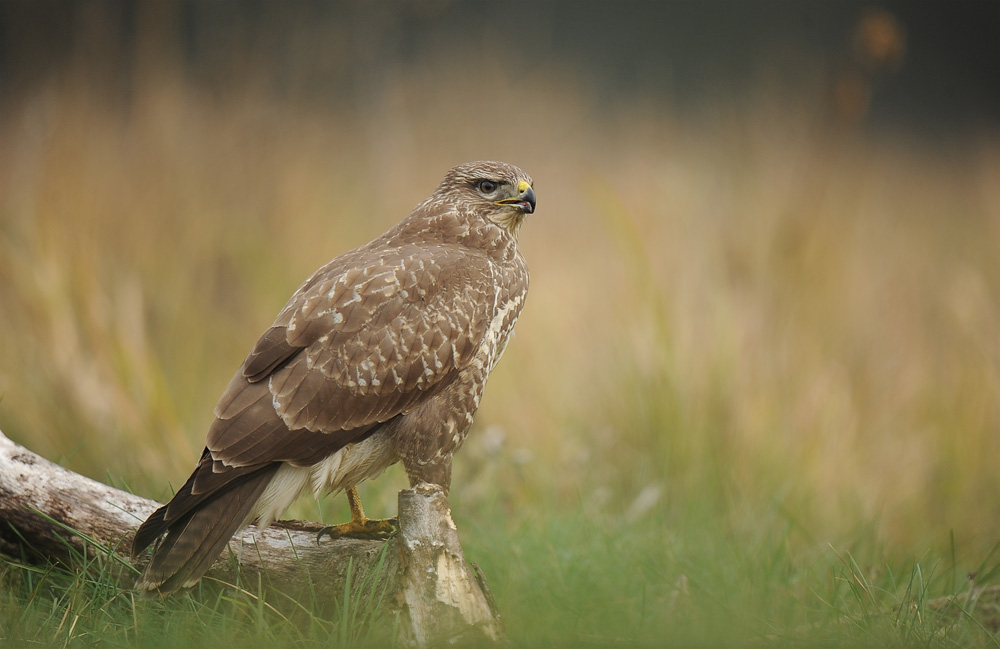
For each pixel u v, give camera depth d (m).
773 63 14.15
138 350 9.88
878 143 21.55
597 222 14.32
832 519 9.93
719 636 6.58
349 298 6.34
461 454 9.77
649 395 10.59
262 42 13.41
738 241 11.99
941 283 14.07
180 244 11.61
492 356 6.83
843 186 12.78
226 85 12.98
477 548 7.83
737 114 13.70
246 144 12.62
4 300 9.82
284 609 6.20
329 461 6.25
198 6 13.54
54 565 6.34
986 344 12.13
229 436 5.84
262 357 6.09
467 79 14.92
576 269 13.38
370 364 6.23
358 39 15.27
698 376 10.66
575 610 7.03
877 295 13.16
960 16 29.27
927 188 18.83
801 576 8.09
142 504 6.39
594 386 11.18
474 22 17.55
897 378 11.96
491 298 6.81
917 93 28.39
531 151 14.82
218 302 12.02
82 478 6.40
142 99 12.05
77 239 10.38
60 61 12.23
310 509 8.09
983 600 7.09
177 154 12.05
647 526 8.95
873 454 11.02
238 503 5.84
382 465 6.61
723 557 8.31
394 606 5.74
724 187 12.81
